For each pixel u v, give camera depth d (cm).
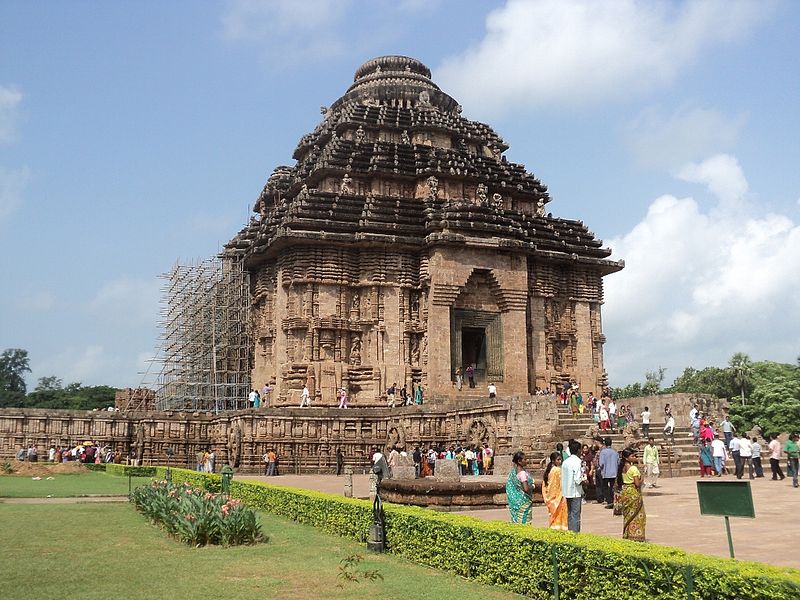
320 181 5275
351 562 1455
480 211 4888
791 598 830
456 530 1360
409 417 4062
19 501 2739
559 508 1575
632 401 4400
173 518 1833
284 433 4131
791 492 2570
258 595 1191
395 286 4784
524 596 1182
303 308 4653
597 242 5500
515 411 3491
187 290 6431
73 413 4691
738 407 8244
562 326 5275
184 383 5962
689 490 2692
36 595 1181
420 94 5891
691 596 935
